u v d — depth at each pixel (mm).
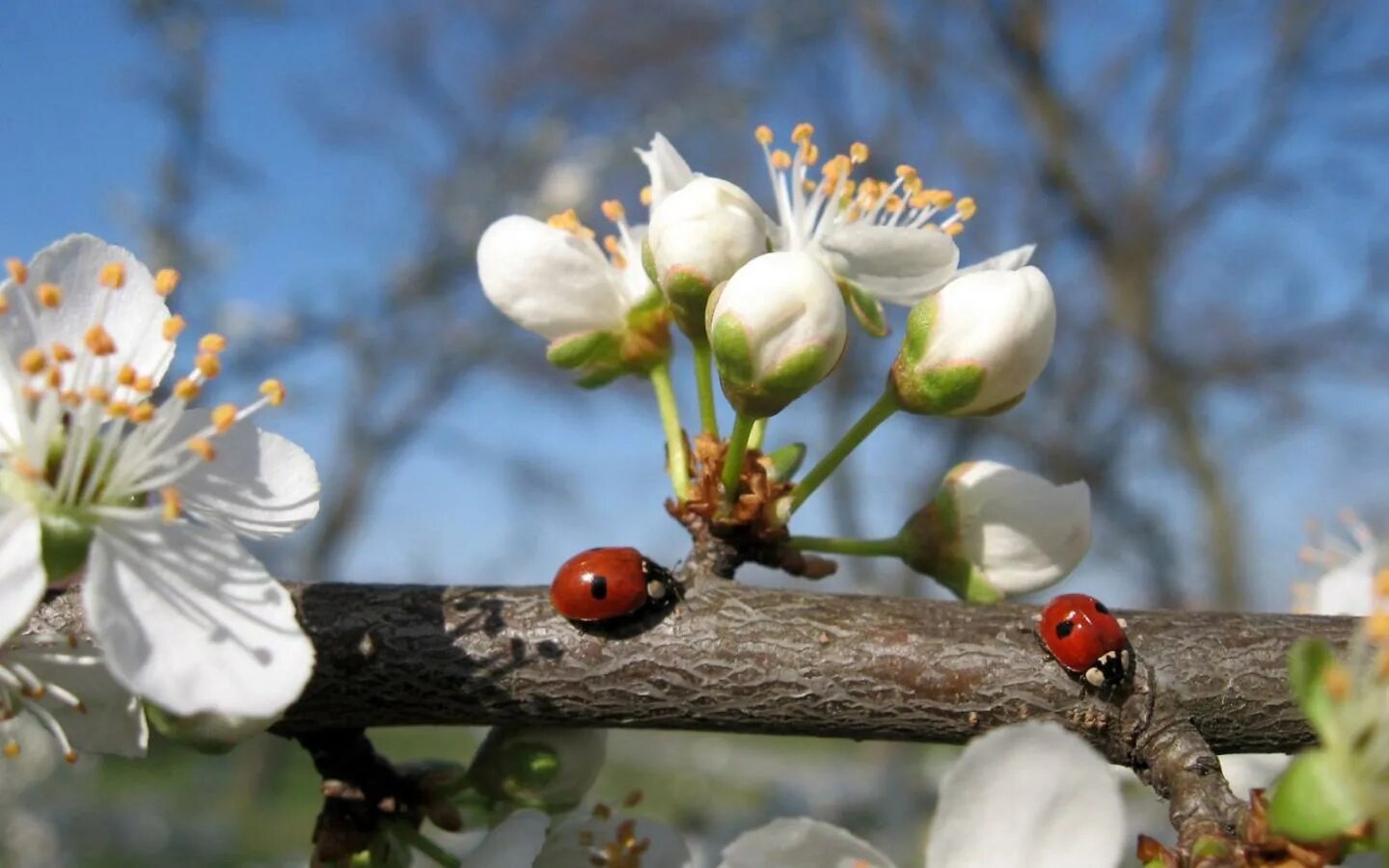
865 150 88
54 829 316
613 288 88
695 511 80
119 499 71
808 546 82
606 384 89
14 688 73
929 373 79
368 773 82
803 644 75
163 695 66
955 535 84
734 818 179
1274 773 87
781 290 75
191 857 335
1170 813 71
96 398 70
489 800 83
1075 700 73
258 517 73
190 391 72
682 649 75
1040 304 79
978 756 62
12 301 73
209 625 68
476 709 76
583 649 76
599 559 75
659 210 81
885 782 275
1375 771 62
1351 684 64
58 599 75
